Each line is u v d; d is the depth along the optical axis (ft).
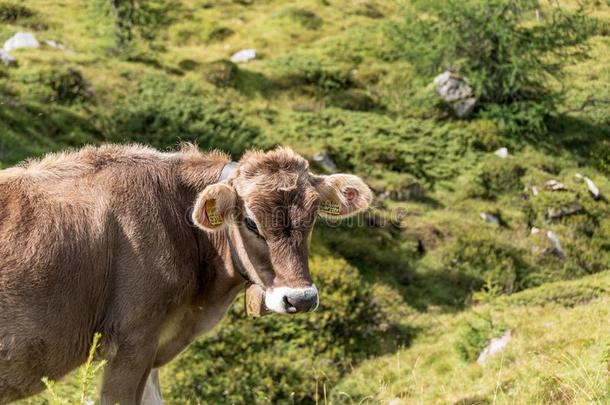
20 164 23.58
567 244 105.81
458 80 134.21
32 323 21.06
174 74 129.70
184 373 64.95
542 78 143.84
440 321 83.35
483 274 95.91
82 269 21.67
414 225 101.76
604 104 139.64
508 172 118.52
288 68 139.03
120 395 22.31
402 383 58.70
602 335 45.27
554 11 141.59
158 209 22.91
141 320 22.39
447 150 123.13
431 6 139.03
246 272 23.09
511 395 36.01
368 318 78.54
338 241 94.89
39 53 122.72
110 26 140.36
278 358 69.26
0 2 148.66
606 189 121.39
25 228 21.27
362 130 124.16
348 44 150.20
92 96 115.24
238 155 112.78
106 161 23.16
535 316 64.08
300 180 22.45
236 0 169.58
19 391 21.76
